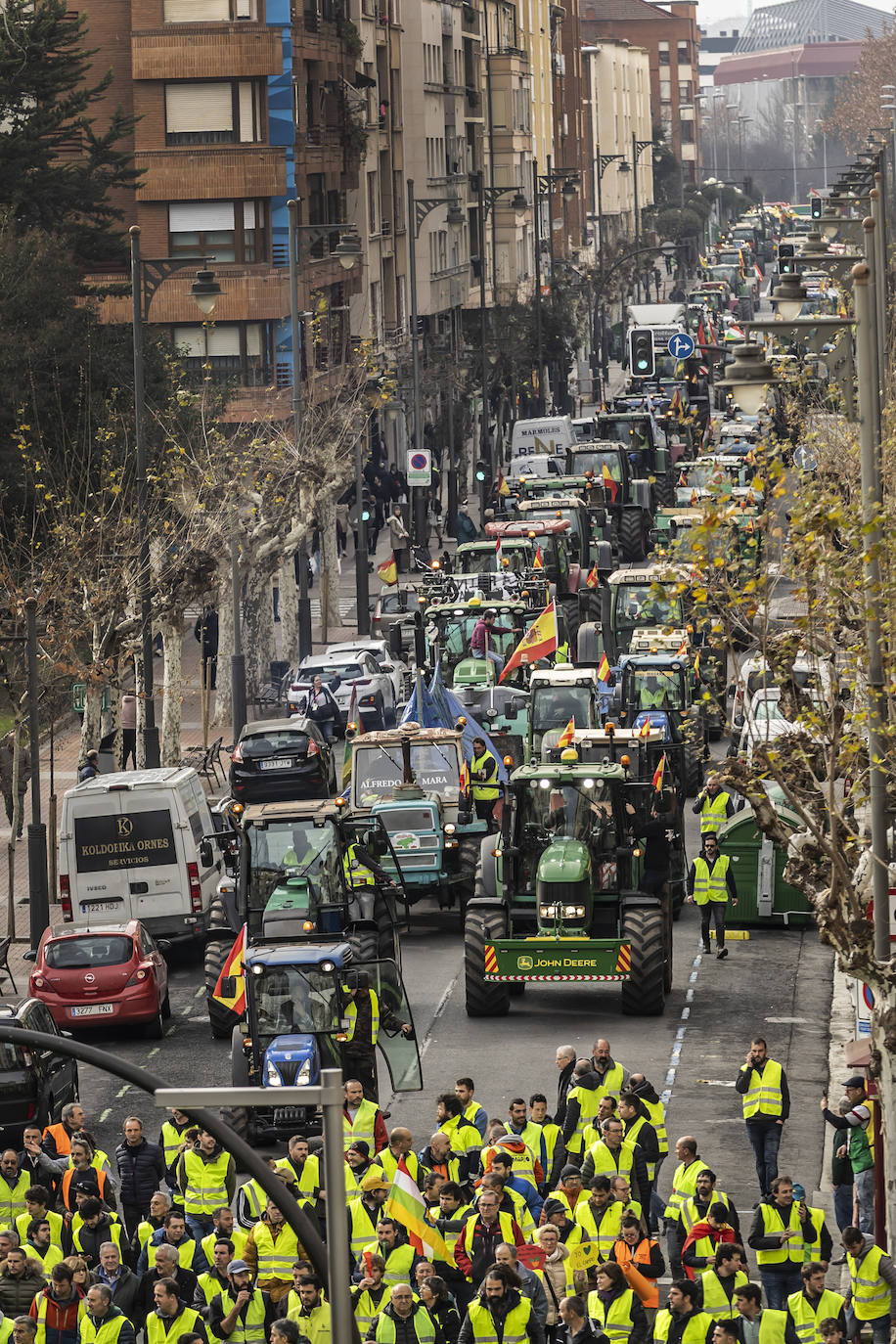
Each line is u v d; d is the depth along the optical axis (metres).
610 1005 88.06
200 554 130.88
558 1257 51.06
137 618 119.38
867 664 56.59
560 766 88.00
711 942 96.62
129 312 198.25
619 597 148.62
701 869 94.25
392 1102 76.25
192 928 99.19
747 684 64.44
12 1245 54.31
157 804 98.88
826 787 73.88
